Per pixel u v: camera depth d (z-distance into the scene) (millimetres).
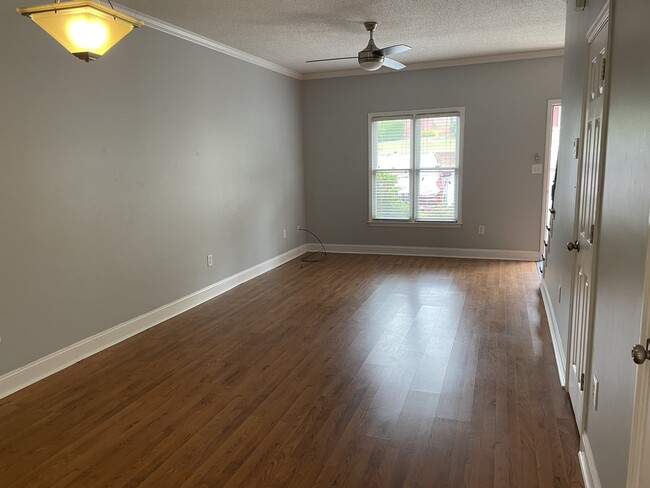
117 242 3945
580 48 3104
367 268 6457
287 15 4324
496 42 5574
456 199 6898
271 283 5781
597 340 2080
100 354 3717
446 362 3443
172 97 4547
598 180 2129
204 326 4316
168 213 4539
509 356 3520
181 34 4617
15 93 3070
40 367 3303
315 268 6531
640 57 1510
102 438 2586
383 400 2926
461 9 4309
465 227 6902
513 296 5023
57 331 3430
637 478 1399
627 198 1630
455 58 6434
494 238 6805
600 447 1938
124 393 3084
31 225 3209
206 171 5090
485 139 6605
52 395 3068
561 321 3451
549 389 3020
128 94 4008
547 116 6316
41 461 2398
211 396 3027
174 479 2242
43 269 3309
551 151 6477
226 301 5078
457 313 4516
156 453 2445
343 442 2506
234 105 5574
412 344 3787
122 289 4016
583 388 2357
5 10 2992
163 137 4441
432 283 5609
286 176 6953
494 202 6711
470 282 5613
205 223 5102
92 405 2938
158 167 4387
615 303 1762
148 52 4227
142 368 3453
